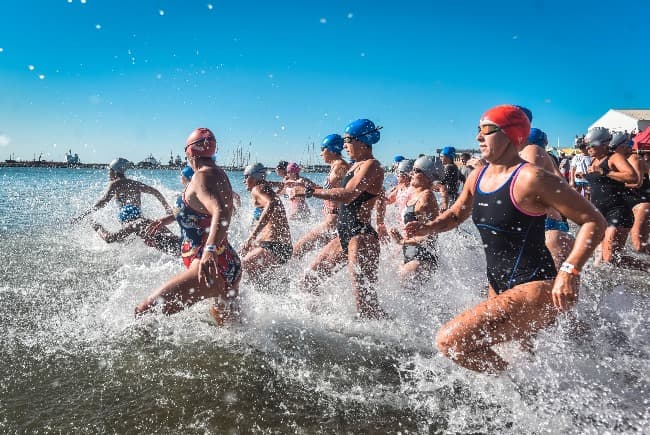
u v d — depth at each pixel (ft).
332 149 18.13
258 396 9.07
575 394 9.18
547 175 8.57
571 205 8.38
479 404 8.95
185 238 12.14
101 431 7.77
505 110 9.09
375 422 8.27
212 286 11.68
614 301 14.90
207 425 8.00
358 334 12.78
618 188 20.22
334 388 9.52
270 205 16.39
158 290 11.52
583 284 17.02
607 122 113.91
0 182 82.07
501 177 9.23
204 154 11.82
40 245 24.31
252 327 12.73
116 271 18.78
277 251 16.24
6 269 18.78
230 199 11.84
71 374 9.74
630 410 8.68
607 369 10.17
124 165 24.59
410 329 13.20
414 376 10.15
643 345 11.53
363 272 14.06
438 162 17.24
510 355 9.76
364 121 14.58
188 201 11.77
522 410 8.69
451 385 9.68
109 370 9.96
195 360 10.59
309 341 12.12
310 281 15.24
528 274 9.16
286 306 14.74
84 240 26.00
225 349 11.25
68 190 61.72
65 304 14.21
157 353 10.89
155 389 9.20
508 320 8.80
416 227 10.73
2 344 11.16
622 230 20.08
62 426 7.88
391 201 22.40
